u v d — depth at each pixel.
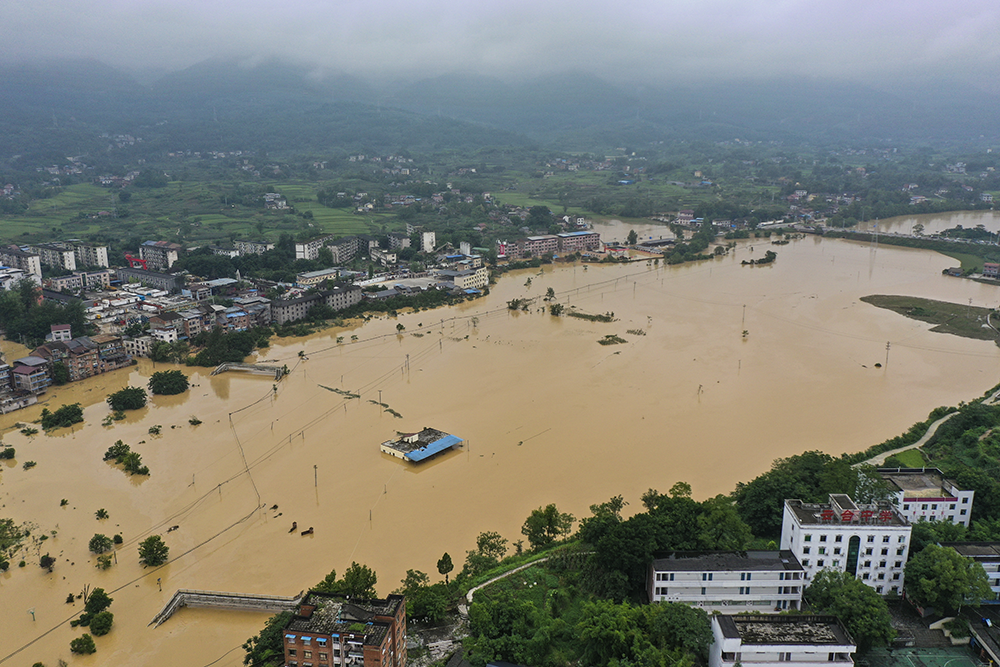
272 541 180.75
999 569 139.62
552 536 175.75
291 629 116.31
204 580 165.50
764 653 115.50
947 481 170.38
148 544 171.38
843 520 143.12
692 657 120.06
